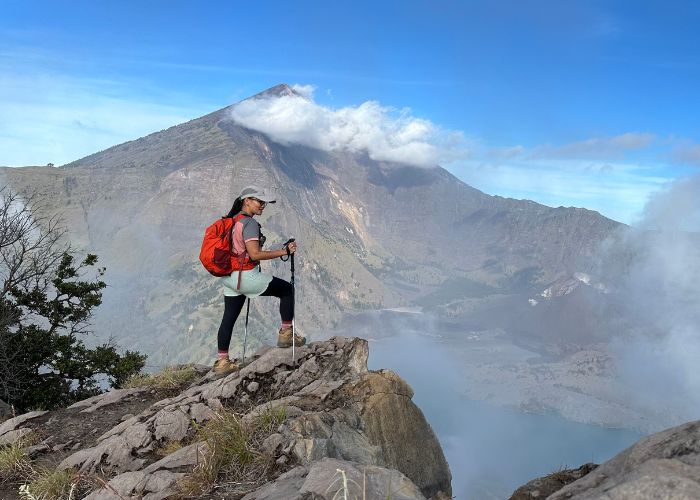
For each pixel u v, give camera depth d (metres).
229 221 7.50
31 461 7.02
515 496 4.16
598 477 3.01
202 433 5.81
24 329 22.05
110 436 7.13
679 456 2.73
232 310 7.91
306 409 6.29
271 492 4.21
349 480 3.80
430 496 6.55
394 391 6.69
